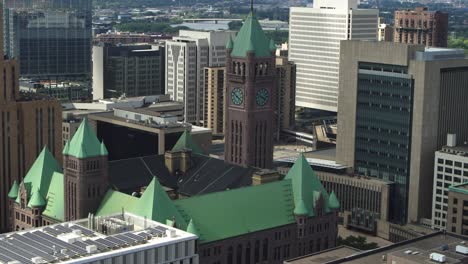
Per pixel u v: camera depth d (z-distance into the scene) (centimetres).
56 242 18850
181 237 19325
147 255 18500
